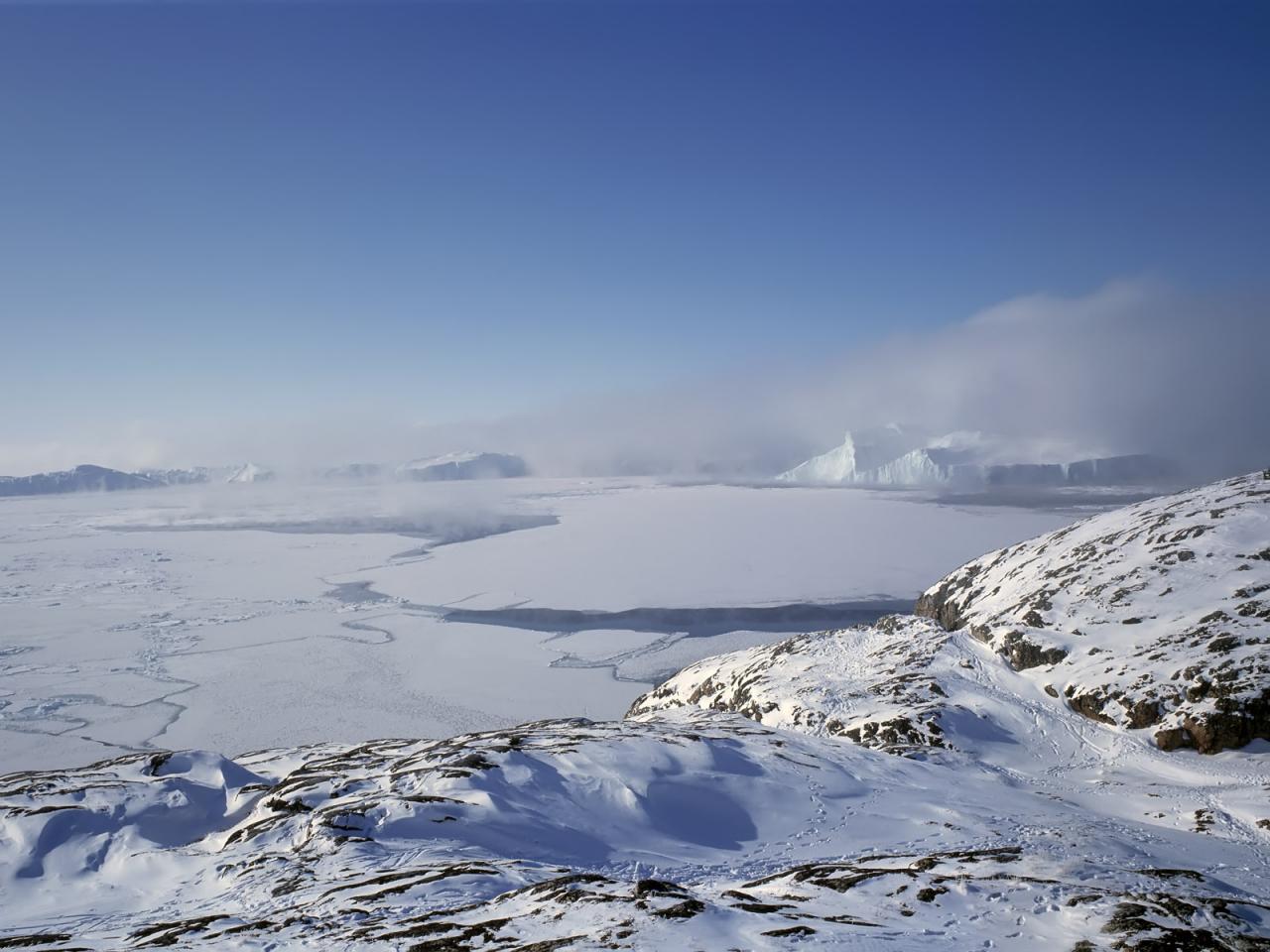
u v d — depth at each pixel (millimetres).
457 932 20688
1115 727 53375
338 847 32344
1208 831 37094
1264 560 62812
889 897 23766
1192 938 20094
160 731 91750
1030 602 73000
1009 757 51875
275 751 63031
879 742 55531
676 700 88000
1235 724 47688
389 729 91438
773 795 40062
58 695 105438
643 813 37344
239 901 28172
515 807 36438
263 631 143625
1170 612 61500
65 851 37688
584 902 22359
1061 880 25562
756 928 19734
